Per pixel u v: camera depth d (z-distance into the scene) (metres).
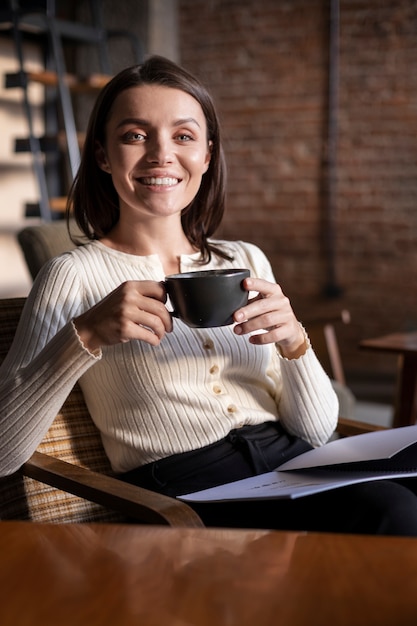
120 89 1.42
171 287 1.06
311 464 1.22
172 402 1.36
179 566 0.66
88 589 0.62
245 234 5.14
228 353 1.40
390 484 1.21
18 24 3.78
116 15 4.23
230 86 5.04
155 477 1.33
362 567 0.65
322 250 4.98
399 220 4.81
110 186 1.51
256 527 1.28
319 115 4.88
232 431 1.38
